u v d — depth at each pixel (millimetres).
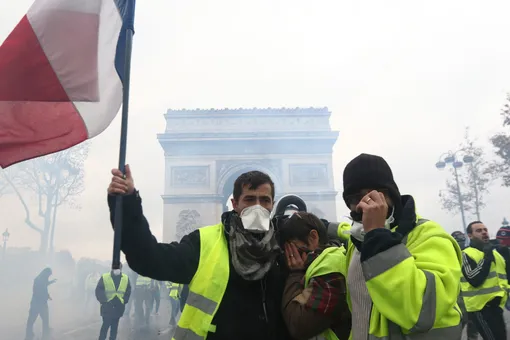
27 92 3180
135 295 16969
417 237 2037
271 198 2771
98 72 3268
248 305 2475
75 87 3227
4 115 3119
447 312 1867
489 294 6332
